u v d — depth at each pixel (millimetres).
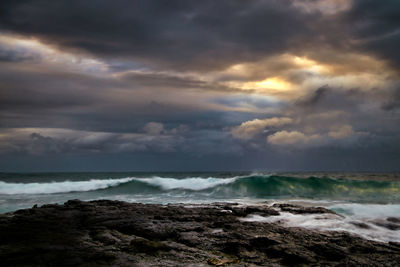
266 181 30375
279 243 7805
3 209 17828
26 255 6738
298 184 30609
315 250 7426
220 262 6641
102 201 15195
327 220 11312
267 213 12492
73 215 11641
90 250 7156
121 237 8414
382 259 6945
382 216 13164
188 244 8102
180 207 13641
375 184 31156
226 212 12367
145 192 29719
